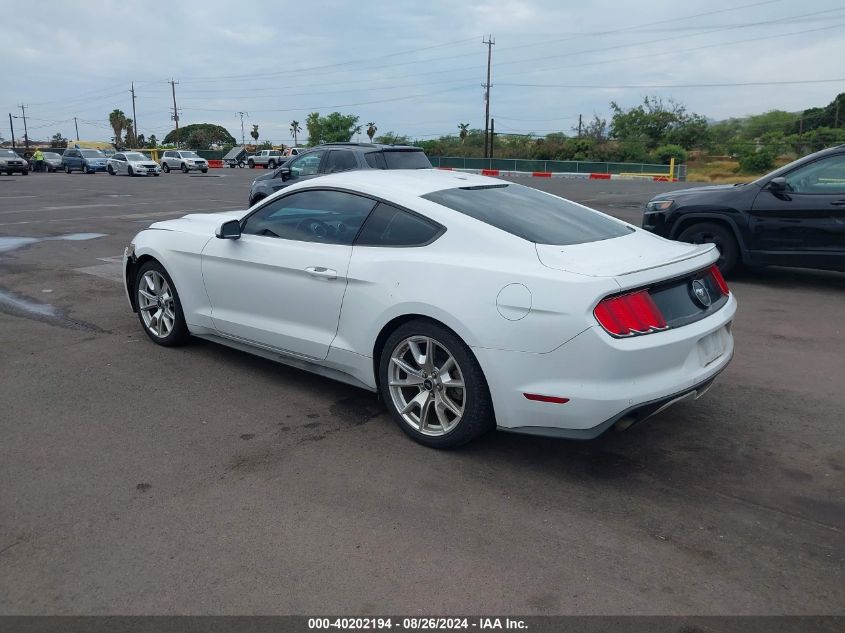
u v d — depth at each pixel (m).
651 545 3.10
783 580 2.86
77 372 5.23
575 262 3.59
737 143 63.88
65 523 3.23
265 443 4.08
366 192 4.38
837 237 7.77
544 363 3.48
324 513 3.33
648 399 3.44
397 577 2.86
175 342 5.75
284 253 4.61
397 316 3.99
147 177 37.94
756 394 4.93
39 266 9.45
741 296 7.95
